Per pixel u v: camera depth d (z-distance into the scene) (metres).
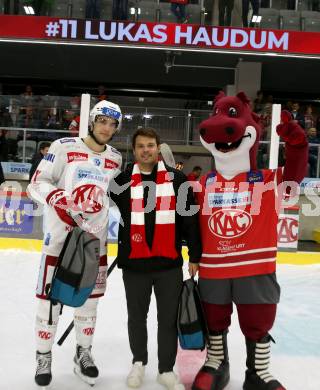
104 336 3.77
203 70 14.40
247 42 10.63
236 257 2.74
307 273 6.50
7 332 3.76
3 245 7.46
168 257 2.77
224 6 11.00
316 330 4.11
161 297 2.82
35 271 5.99
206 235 2.81
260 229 2.74
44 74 15.88
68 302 2.59
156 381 2.94
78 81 16.70
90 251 2.62
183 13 11.09
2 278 5.57
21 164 10.28
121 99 17.67
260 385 2.72
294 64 13.52
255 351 2.79
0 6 11.04
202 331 2.72
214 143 2.82
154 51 12.45
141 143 2.78
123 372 3.09
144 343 2.90
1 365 3.12
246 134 2.80
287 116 2.70
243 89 13.34
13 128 10.64
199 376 2.79
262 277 2.74
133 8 11.20
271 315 2.77
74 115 11.16
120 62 13.95
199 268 2.86
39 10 11.20
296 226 7.63
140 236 2.77
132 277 2.81
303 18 11.65
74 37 10.57
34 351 3.39
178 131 12.30
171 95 17.44
